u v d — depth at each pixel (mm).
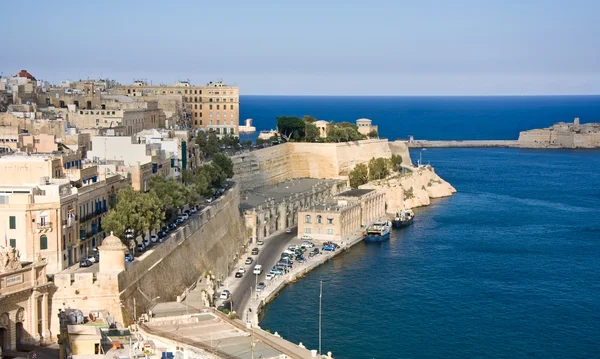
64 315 148625
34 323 151125
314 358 137375
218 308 198125
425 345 188375
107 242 163125
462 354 183625
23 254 168375
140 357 131875
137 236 193250
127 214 187750
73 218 177500
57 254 171375
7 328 146875
